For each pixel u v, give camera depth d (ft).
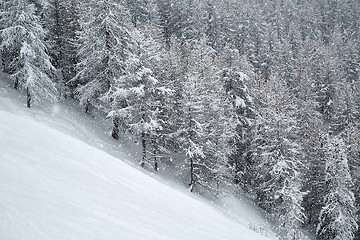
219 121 103.76
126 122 101.24
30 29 94.89
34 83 94.58
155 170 97.45
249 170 121.08
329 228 106.32
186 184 101.81
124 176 30.09
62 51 121.39
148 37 105.60
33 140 28.71
